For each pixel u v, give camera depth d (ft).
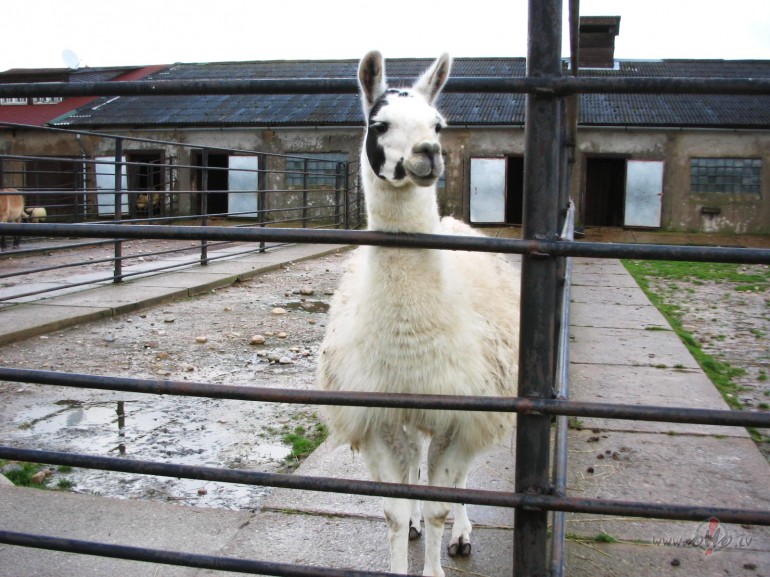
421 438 11.02
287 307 30.99
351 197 71.00
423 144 8.44
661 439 15.06
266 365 21.65
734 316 29.43
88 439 15.76
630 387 18.63
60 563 10.05
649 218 66.74
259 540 10.81
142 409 17.85
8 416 17.11
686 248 6.13
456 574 10.12
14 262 42.88
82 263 31.60
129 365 21.22
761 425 6.07
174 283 34.42
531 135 6.31
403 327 8.69
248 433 16.26
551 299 6.44
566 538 10.91
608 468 13.56
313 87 6.55
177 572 9.91
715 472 13.42
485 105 70.54
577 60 13.19
